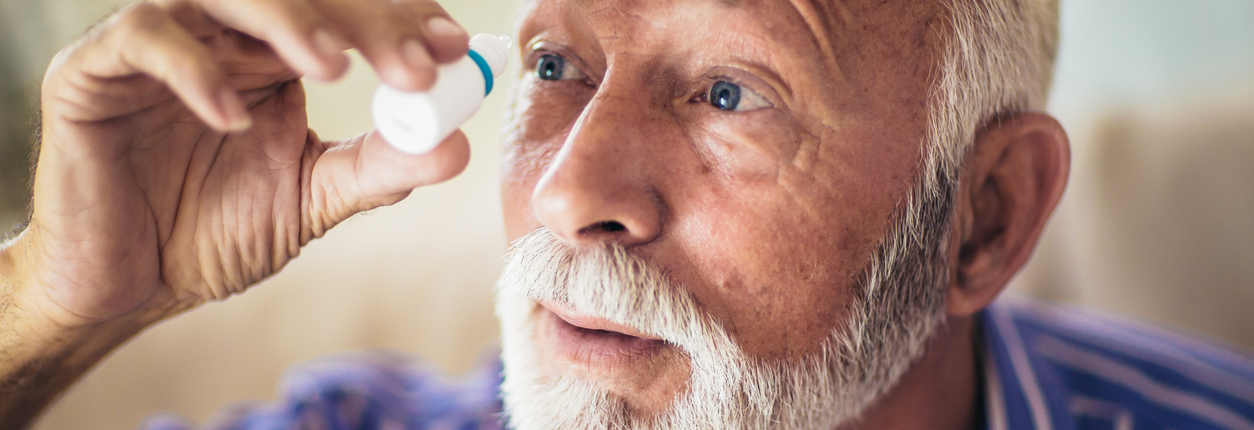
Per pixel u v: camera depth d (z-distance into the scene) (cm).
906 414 83
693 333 62
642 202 60
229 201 62
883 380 75
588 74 71
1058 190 79
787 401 67
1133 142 141
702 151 63
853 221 66
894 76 65
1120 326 123
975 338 100
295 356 146
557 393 67
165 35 42
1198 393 106
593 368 64
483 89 48
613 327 64
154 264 62
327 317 150
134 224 59
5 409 65
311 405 112
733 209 62
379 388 122
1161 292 135
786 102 62
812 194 64
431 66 41
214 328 148
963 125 72
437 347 147
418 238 160
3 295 61
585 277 61
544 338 69
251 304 150
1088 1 147
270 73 57
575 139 60
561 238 62
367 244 159
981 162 77
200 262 63
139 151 58
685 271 63
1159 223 136
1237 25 136
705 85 64
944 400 89
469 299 150
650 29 62
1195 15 139
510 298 75
